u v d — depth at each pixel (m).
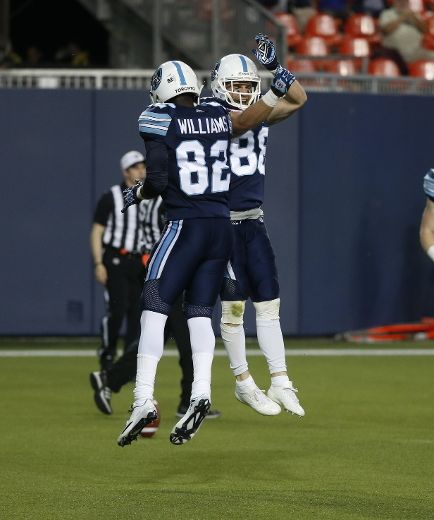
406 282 50.97
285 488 21.88
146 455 25.31
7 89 48.00
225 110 22.33
